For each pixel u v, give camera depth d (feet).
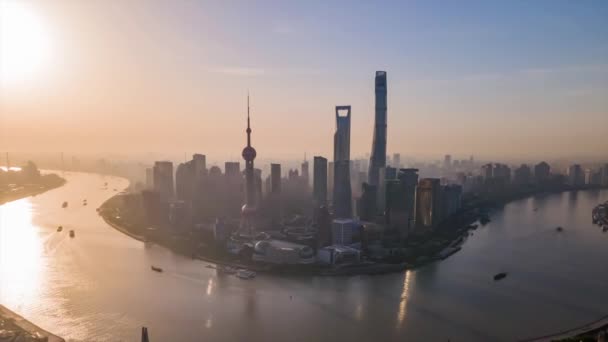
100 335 629.51
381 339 625.41
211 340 618.44
